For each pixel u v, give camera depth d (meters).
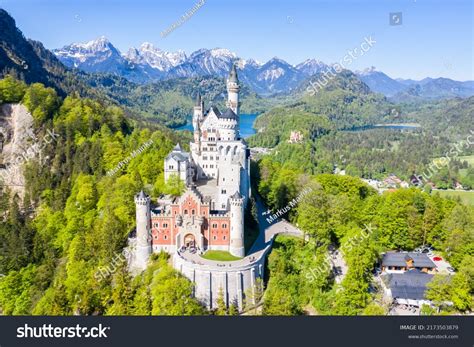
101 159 191.75
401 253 136.38
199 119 179.50
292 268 127.06
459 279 111.38
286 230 146.88
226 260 119.75
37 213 184.88
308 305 116.69
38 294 138.38
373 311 105.12
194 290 114.94
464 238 134.00
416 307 114.56
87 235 141.00
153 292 110.75
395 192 162.75
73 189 174.00
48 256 154.62
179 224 125.81
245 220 142.88
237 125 171.25
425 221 147.75
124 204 146.38
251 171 190.75
